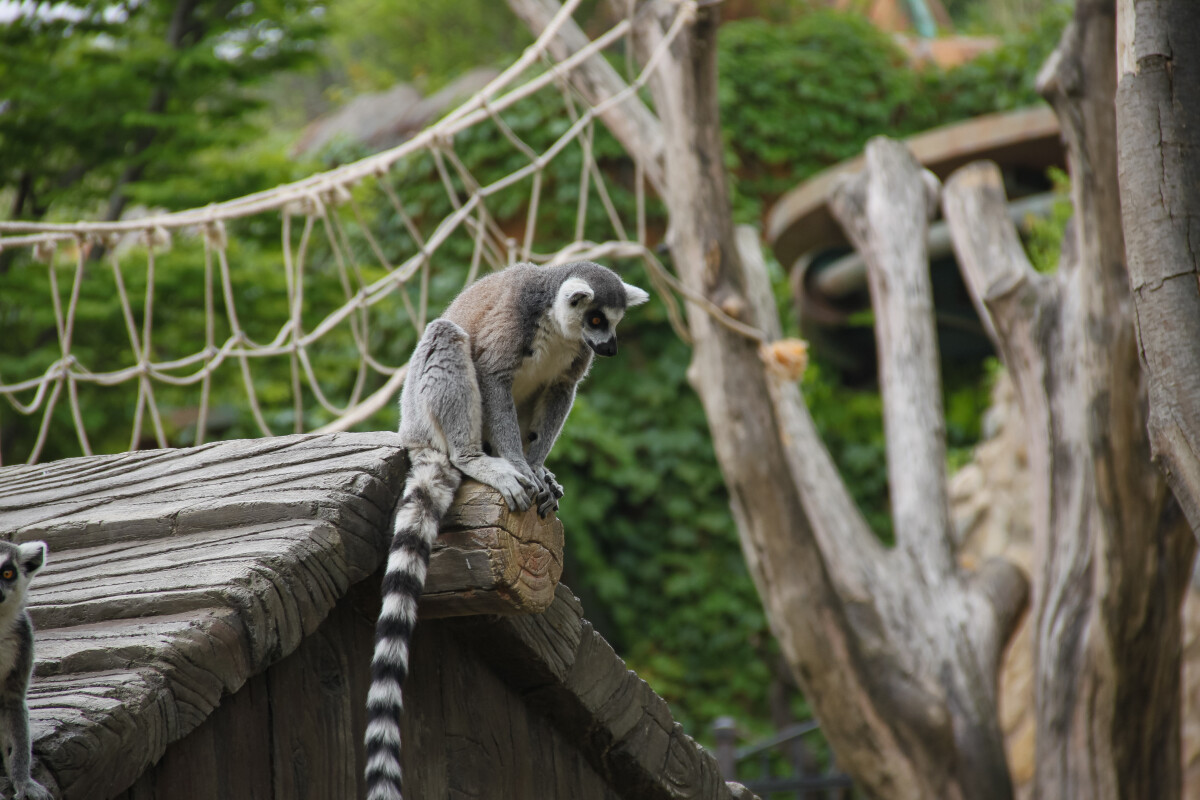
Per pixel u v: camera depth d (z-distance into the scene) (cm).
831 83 2395
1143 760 1115
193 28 1741
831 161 2411
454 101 2231
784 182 2383
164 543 455
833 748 1217
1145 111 572
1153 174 559
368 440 500
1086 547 1130
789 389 1390
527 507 467
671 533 2166
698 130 1176
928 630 1244
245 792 421
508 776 545
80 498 514
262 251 1667
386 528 464
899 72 2450
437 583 449
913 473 1343
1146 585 1062
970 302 1895
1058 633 1143
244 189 1623
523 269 604
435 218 2186
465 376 535
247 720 428
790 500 1181
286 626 413
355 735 479
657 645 2138
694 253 1188
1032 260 1747
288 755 443
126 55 1616
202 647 382
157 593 409
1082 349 1066
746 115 2342
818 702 1198
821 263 1862
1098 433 1052
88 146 1697
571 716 569
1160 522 1052
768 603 1203
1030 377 1204
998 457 1677
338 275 1691
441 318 574
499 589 446
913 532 1316
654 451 2161
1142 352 548
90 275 1546
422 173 2166
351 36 2922
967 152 1658
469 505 457
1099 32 1003
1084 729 1123
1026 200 1748
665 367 2208
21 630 334
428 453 480
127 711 350
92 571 443
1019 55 2473
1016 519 1580
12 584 333
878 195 1438
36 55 1650
